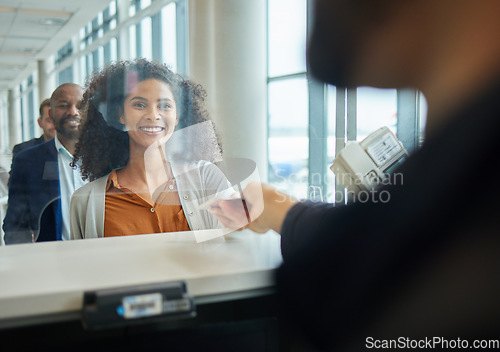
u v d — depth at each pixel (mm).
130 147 1110
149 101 1120
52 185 1122
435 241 437
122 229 1085
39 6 3277
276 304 565
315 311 529
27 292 473
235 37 3109
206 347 533
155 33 4520
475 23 388
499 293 415
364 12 421
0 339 463
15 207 1121
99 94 1162
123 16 4215
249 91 2689
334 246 509
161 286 494
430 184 437
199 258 611
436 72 414
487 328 422
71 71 3488
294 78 1740
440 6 393
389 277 467
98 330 497
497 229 409
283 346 562
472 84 403
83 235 1135
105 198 1103
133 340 509
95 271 547
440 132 432
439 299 440
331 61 447
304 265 538
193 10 3789
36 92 3238
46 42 3363
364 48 428
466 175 417
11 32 3406
